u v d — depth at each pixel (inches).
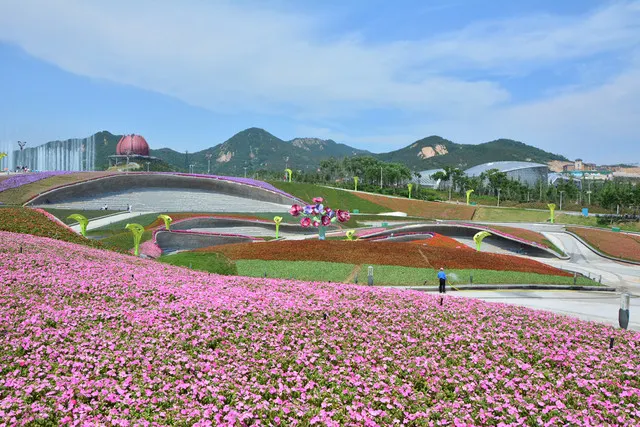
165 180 3695.9
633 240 3164.4
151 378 418.0
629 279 2026.3
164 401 379.9
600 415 403.2
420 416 386.9
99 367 424.8
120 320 555.5
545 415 400.2
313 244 1740.9
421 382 456.8
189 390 402.9
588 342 614.9
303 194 4675.2
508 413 401.1
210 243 2588.6
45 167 6983.3
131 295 665.6
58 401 363.3
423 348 541.6
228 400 393.7
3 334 472.1
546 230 3673.7
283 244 1742.1
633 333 676.7
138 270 903.7
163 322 554.6
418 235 2844.5
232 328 547.2
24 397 360.8
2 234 1096.2
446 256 1684.3
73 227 2390.5
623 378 489.7
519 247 3125.0
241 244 1758.1
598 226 4030.5
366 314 653.3
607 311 1100.5
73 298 632.4
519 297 1269.7
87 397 375.9
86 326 524.4
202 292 709.9
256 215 3248.0
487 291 1347.2
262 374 443.2
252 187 3882.9
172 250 2487.7
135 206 3245.6
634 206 4658.0
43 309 556.1
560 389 457.4
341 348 524.4
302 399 404.2
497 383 462.0
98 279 737.6
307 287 830.5
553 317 726.5
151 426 346.3
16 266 757.9
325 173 7066.9
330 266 1446.9
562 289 1459.2
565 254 2923.2
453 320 658.2
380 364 491.8
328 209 2167.8
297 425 359.9
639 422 394.0
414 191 6013.8
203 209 3430.1
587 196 5777.6
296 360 473.1
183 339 502.6
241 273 1363.2
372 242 1827.0
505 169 7780.5
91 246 1408.7
